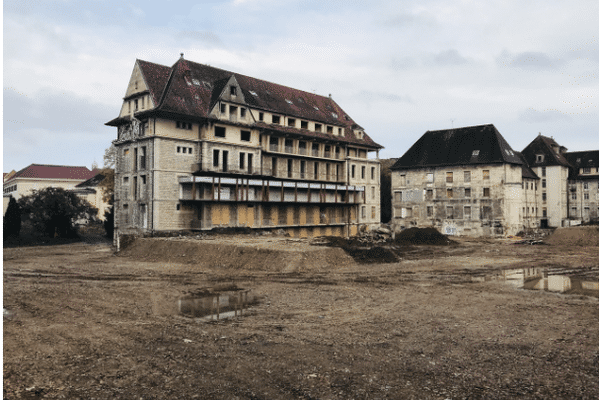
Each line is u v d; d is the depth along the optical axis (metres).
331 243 41.81
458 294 23.05
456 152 73.56
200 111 50.91
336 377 11.71
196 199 48.84
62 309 19.25
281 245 35.94
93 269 32.16
